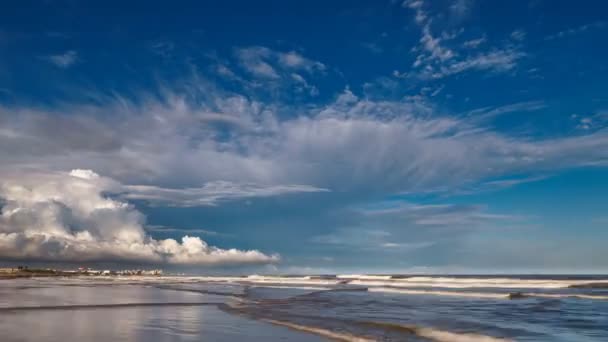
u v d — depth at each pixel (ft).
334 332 59.77
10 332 57.67
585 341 52.54
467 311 85.61
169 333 58.39
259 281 319.27
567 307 91.86
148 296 134.51
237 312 85.92
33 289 174.40
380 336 56.90
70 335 55.62
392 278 308.60
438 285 201.77
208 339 53.93
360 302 109.70
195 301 113.60
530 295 123.85
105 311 87.15
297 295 140.15
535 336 56.13
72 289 176.86
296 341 53.01
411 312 84.64
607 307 91.50
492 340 53.93
